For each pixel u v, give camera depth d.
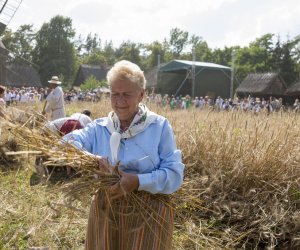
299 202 4.62
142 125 2.51
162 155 2.55
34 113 2.81
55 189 2.80
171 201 2.72
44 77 70.12
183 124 6.75
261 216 4.46
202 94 43.91
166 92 46.91
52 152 2.55
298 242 4.16
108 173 2.45
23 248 3.93
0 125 2.65
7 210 4.56
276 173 4.94
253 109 7.42
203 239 4.14
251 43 63.38
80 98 30.27
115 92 2.46
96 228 2.60
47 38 71.38
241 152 5.27
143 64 92.81
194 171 5.44
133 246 2.51
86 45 119.00
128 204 2.53
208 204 4.62
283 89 45.22
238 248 4.27
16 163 6.33
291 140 5.38
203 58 78.19
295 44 57.00
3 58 27.08
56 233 4.15
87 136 2.65
